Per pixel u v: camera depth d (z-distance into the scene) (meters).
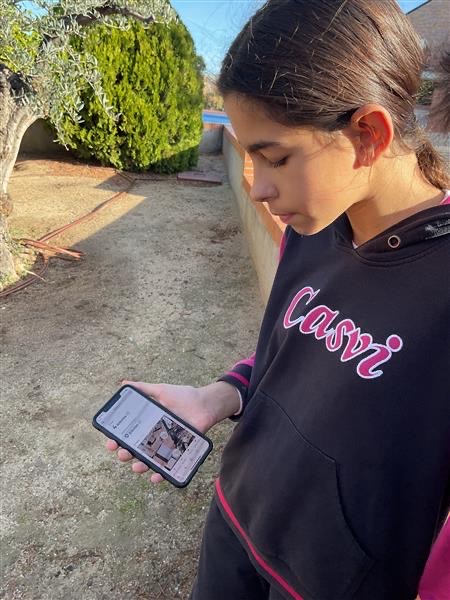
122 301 3.53
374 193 0.69
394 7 0.66
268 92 0.61
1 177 3.53
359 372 0.71
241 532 0.99
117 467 2.12
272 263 3.17
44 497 1.96
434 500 0.68
